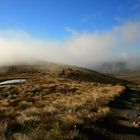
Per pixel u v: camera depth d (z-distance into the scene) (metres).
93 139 10.16
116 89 35.34
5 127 10.35
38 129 10.01
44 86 48.09
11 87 50.25
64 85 50.38
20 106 21.81
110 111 16.67
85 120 12.84
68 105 18.41
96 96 24.39
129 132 11.77
